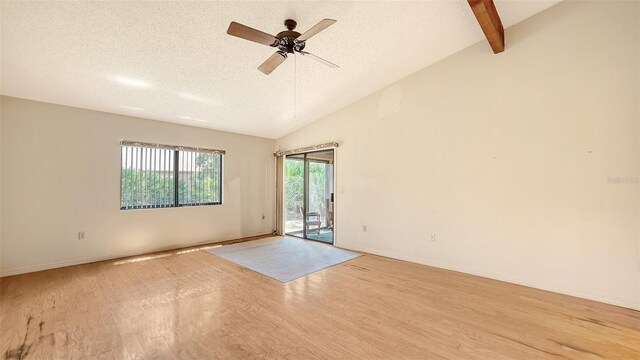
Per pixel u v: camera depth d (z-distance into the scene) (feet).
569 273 9.57
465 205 12.00
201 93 13.23
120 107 13.61
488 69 11.41
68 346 6.52
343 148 16.88
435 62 12.98
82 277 11.26
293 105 16.03
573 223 9.51
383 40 11.13
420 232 13.43
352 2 8.92
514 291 9.89
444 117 12.67
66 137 12.80
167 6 8.02
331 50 11.48
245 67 11.53
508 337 6.97
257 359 6.09
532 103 10.34
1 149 11.37
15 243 11.61
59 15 7.81
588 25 9.26
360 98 16.01
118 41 9.05
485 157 11.46
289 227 21.01
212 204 18.29
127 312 8.24
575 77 9.49
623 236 8.66
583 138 9.33
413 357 6.18
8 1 7.26
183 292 9.79
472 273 11.78
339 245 16.99
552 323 7.64
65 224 12.75
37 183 12.10
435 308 8.57
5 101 11.48
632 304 8.52
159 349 6.43
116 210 14.20
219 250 15.90
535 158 10.26
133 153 14.92
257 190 20.67
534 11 10.18
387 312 8.30
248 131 19.48
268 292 9.81
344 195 16.79
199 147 17.44
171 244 16.16
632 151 8.54
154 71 10.96
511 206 10.79
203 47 9.92
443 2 9.37
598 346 6.59
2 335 6.97
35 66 9.78
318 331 7.24
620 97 8.72
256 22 9.15
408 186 13.89
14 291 9.75
